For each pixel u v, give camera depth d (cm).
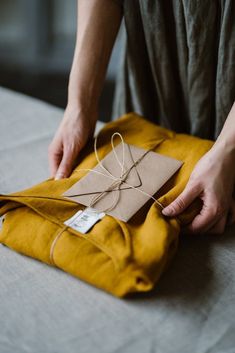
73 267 59
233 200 74
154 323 54
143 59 91
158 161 73
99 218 64
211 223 66
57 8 278
